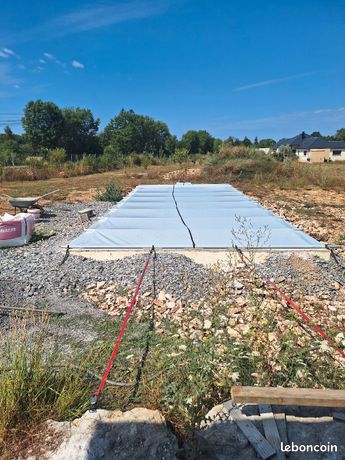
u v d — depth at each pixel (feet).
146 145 166.91
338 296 13.20
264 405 7.04
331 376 7.98
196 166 72.02
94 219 27.27
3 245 19.48
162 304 12.34
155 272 14.49
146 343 10.05
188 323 11.10
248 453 6.25
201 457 6.20
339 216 29.04
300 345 9.32
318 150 141.49
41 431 6.61
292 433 6.57
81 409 7.18
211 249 16.44
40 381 7.34
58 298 13.01
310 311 11.94
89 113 145.48
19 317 11.10
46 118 131.64
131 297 12.91
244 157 58.75
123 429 6.62
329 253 16.30
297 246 16.48
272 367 8.16
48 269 15.07
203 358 8.10
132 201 29.68
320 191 43.14
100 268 15.23
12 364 7.60
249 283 13.73
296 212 30.63
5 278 14.24
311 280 14.24
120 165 83.61
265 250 16.28
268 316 10.68
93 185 51.01
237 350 8.49
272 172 51.60
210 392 7.61
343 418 6.79
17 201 26.99
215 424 6.79
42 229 24.25
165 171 67.00
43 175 60.90
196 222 21.40
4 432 6.46
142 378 8.48
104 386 8.26
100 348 9.74
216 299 12.18
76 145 140.77
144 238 17.97
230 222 21.31
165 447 6.31
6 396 6.84
